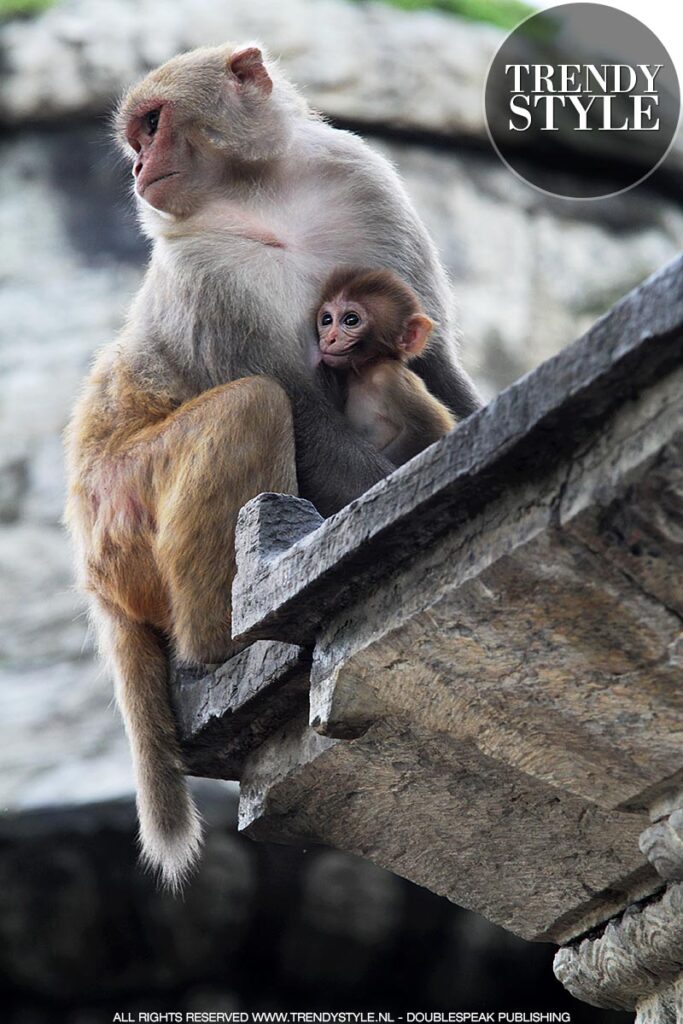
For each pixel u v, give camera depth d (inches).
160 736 370.6
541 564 250.2
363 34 1043.9
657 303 220.7
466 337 987.3
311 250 430.9
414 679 285.4
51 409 938.7
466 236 1021.8
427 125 1027.3
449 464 253.8
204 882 798.5
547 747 290.7
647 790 294.5
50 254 997.8
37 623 877.8
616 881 327.6
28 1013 821.2
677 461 228.4
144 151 434.3
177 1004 821.2
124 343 425.7
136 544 382.0
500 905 346.9
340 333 403.5
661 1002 325.4
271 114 441.4
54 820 784.9
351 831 341.1
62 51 1022.4
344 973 823.1
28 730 826.2
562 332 1023.0
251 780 348.2
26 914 800.9
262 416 363.3
